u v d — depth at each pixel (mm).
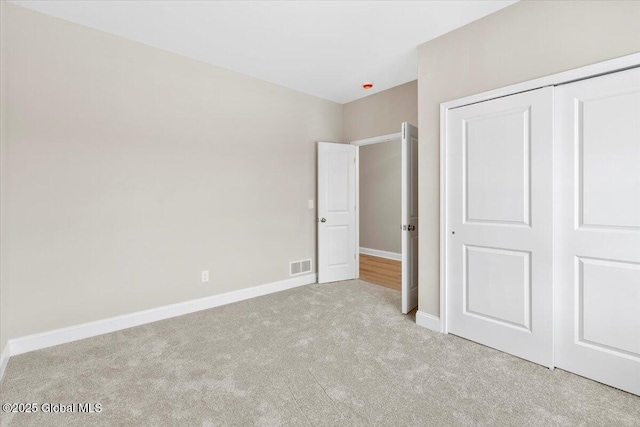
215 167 3293
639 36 1725
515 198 2207
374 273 4863
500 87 2264
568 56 1962
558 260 2045
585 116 1925
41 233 2355
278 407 1695
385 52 2951
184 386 1883
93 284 2582
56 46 2393
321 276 4234
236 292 3471
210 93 3236
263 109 3682
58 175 2414
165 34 2652
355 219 4516
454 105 2514
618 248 1822
